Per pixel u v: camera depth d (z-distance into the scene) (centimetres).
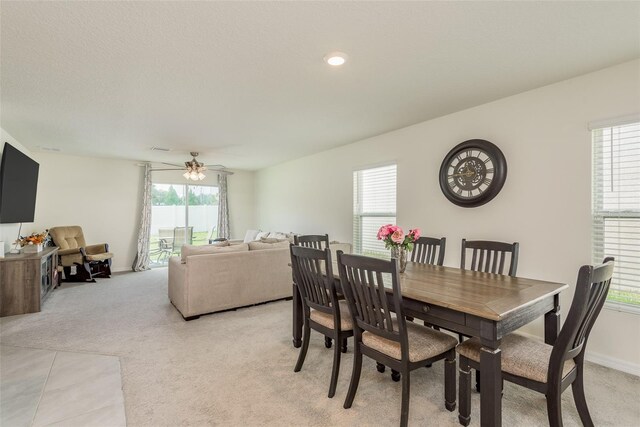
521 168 299
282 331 320
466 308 156
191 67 242
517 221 302
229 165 720
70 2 165
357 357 196
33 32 193
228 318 358
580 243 263
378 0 167
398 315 168
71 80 263
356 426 178
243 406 197
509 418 184
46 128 407
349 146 503
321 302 223
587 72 256
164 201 707
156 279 566
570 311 144
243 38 203
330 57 228
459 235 352
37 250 422
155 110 340
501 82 275
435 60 234
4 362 253
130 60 230
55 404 197
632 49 220
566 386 157
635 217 238
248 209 814
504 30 196
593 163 258
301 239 326
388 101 318
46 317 361
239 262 387
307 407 196
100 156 608
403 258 243
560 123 274
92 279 546
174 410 193
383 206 452
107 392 211
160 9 172
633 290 239
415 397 207
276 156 606
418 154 395
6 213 380
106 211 635
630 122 237
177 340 296
